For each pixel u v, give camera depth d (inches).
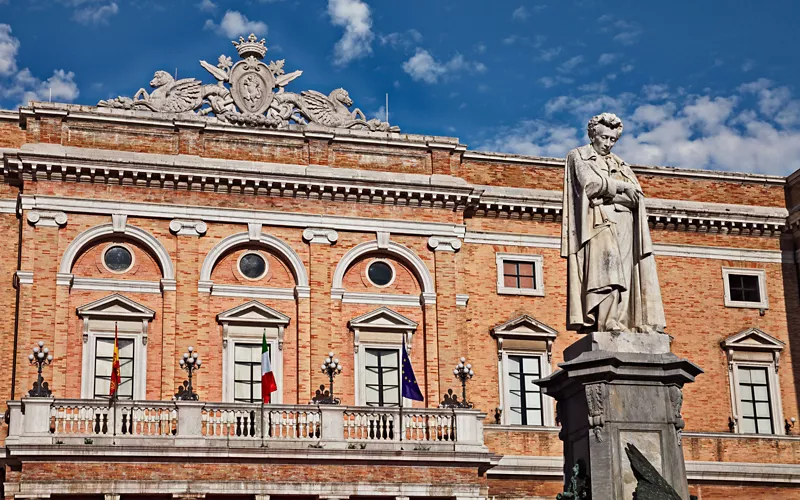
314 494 1697.8
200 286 1828.2
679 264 2079.2
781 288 2116.1
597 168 734.5
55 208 1797.5
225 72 1943.9
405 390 1768.0
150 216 1833.2
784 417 2049.7
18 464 1638.8
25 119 1836.9
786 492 1999.3
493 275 1985.7
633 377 689.6
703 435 1980.8
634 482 676.7
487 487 1831.9
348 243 1908.2
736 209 2114.9
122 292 1809.8
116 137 1849.2
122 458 1637.6
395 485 1723.7
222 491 1667.1
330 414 1727.4
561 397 725.9
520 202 1995.6
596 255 718.5
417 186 1924.2
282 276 1882.4
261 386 1833.2
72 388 1758.1
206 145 1883.6
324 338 1859.0
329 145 1931.6
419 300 1919.3
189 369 1708.9
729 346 2052.2
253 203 1881.2
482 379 1937.7
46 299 1765.5
